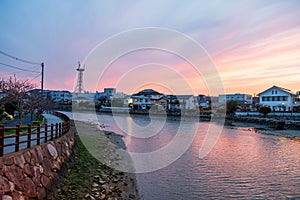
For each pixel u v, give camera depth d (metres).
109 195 9.70
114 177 12.48
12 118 28.50
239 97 92.06
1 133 6.57
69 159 12.78
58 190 8.89
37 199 7.21
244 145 23.92
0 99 22.25
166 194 10.48
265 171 14.24
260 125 44.47
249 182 12.19
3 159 6.29
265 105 59.97
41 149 9.19
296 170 14.49
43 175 8.33
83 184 10.30
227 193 10.69
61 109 91.56
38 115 32.03
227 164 15.93
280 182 12.22
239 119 52.38
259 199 10.09
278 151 20.80
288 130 36.47
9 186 6.16
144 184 11.76
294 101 59.59
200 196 10.30
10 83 25.83
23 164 7.25
